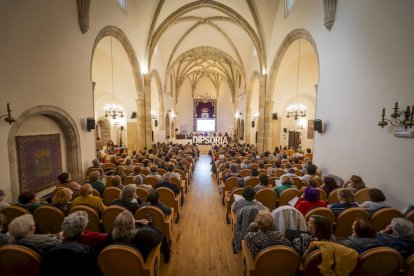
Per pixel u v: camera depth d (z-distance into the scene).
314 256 1.95
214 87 29.45
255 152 10.68
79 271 1.93
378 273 1.94
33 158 4.98
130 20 10.02
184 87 29.09
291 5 8.98
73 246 1.98
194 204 6.23
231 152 10.53
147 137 12.30
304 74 12.34
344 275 1.82
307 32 7.52
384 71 4.21
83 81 6.56
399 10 3.85
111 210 3.13
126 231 2.21
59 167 5.93
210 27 15.58
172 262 3.53
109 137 15.29
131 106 13.02
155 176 5.38
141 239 2.33
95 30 7.16
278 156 9.58
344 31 5.48
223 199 6.18
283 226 2.66
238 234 3.25
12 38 4.17
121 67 12.05
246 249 2.43
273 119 13.01
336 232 3.06
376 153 4.45
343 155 5.58
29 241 2.15
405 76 3.75
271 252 1.98
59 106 5.54
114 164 7.60
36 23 4.74
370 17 4.56
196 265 3.46
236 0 11.46
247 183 5.16
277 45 10.63
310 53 10.89
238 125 24.12
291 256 1.99
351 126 5.24
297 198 3.82
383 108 4.24
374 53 4.46
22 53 4.40
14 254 1.96
